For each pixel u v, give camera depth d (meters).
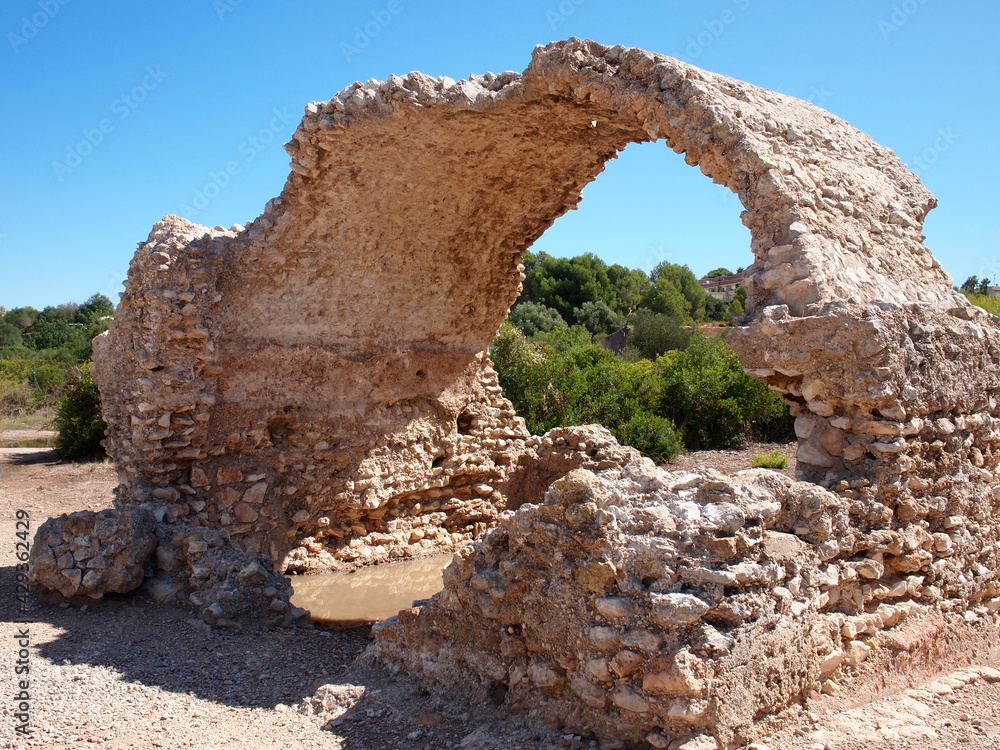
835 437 4.59
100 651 4.98
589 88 5.40
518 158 7.22
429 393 8.95
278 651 5.38
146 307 6.81
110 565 5.78
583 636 3.62
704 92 4.95
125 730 3.95
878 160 6.25
